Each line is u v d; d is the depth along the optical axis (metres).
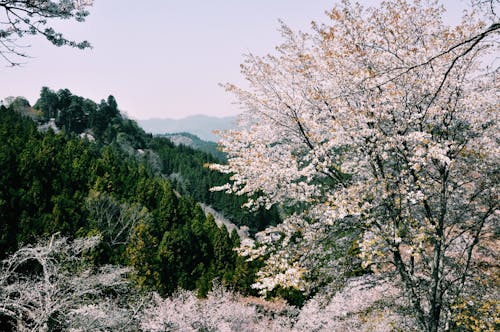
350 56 8.06
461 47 7.44
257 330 22.58
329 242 8.24
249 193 8.78
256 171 8.09
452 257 9.03
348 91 7.63
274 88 8.67
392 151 7.84
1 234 25.77
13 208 30.36
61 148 49.50
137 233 32.72
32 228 27.09
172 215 45.53
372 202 7.68
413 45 8.32
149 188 47.78
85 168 44.94
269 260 7.93
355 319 12.19
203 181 80.62
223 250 39.66
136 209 40.12
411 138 7.07
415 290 7.72
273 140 8.89
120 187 46.97
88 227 32.62
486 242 8.91
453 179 8.39
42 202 32.69
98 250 25.86
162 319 16.31
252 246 8.38
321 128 8.03
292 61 8.73
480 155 7.73
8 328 14.61
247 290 30.78
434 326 7.26
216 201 78.19
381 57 8.05
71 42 4.12
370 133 7.29
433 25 8.28
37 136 52.34
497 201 7.68
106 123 97.94
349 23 8.11
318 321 15.41
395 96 7.45
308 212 8.55
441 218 7.66
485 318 7.20
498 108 7.90
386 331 9.80
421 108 8.12
